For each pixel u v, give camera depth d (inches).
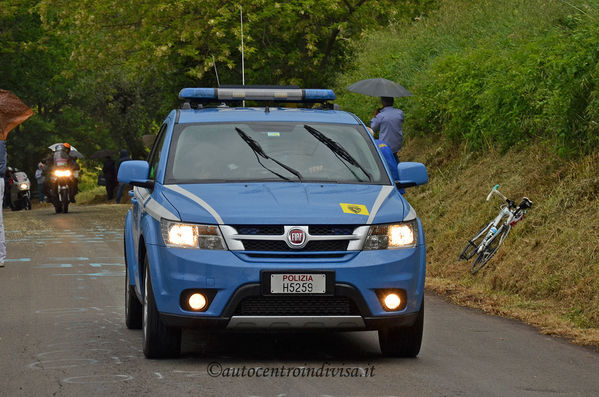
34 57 5502.0
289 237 725.3
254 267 717.9
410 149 2073.1
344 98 2444.6
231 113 913.5
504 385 681.6
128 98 4635.8
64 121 6707.7
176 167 836.6
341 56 3302.2
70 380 681.6
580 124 1382.9
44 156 6540.4
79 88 4933.6
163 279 736.3
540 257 1187.9
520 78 1594.5
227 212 738.2
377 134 2001.7
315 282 720.3
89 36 3361.2
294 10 3169.3
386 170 860.0
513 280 1184.2
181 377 693.3
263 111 924.6
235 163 841.5
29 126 6225.4
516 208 1309.1
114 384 668.1
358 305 727.7
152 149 983.6
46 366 733.3
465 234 1448.1
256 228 730.8
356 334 910.4
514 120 1596.9
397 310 743.1
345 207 756.6
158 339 754.2
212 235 730.2
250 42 3176.7
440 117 2000.5
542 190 1378.0
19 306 1069.1
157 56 3080.7
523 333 927.7
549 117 1475.1
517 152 1604.3
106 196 4458.7
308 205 753.0
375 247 740.7
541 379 706.8
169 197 781.3
